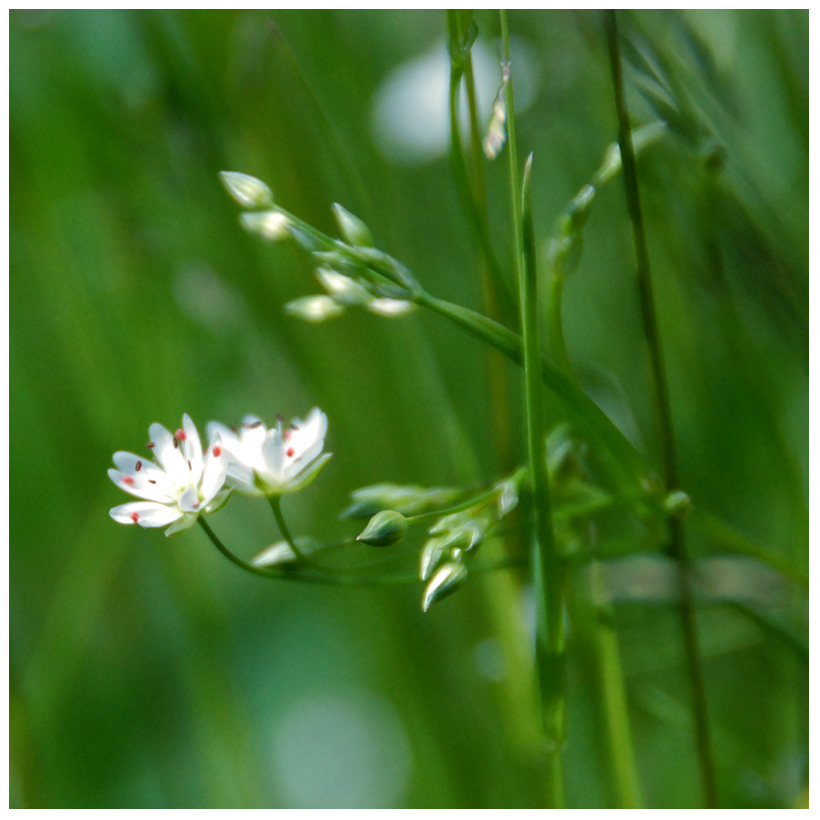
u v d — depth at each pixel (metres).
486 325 0.40
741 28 0.45
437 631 0.45
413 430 0.45
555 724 0.40
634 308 0.45
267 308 0.45
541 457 0.40
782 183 0.44
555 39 0.45
